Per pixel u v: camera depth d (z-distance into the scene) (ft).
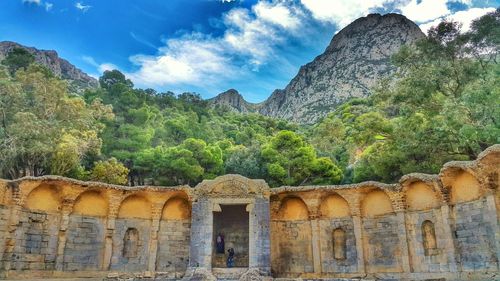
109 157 174.19
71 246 107.04
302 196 118.11
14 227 96.07
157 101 352.69
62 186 106.93
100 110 172.55
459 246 91.61
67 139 133.28
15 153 123.54
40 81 147.95
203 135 252.83
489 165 82.43
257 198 110.01
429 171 118.11
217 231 129.49
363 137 140.67
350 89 603.67
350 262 110.52
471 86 99.30
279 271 116.26
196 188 112.06
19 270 95.96
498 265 82.17
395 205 106.52
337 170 166.30
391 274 103.60
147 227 118.42
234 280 99.09
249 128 297.74
